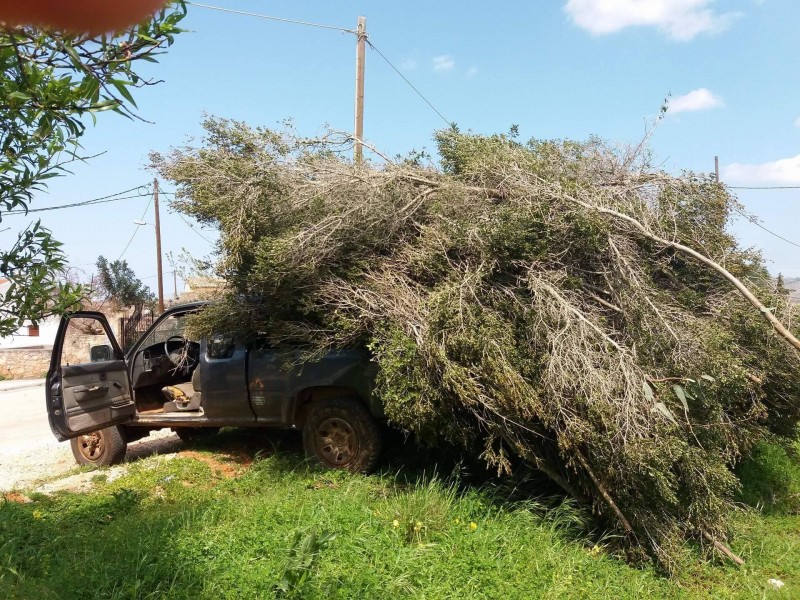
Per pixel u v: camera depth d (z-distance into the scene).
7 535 4.69
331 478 6.04
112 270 30.39
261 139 6.11
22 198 2.35
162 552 4.10
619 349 4.49
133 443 9.20
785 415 5.84
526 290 5.07
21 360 26.56
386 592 3.61
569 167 5.80
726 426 4.79
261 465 6.74
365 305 5.52
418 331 4.94
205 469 6.85
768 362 5.24
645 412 4.24
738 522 5.09
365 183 5.83
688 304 5.29
